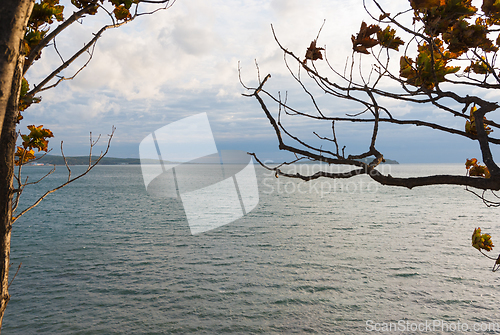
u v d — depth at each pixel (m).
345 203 71.44
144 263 26.25
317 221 47.00
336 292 21.03
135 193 88.75
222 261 26.92
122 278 22.95
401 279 23.31
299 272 24.55
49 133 2.43
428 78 1.77
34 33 2.29
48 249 30.23
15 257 27.61
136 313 18.03
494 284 22.39
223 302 19.44
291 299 19.97
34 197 77.94
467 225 44.16
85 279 22.69
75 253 28.98
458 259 28.06
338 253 29.67
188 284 22.00
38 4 2.39
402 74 1.82
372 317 17.91
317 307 19.02
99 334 15.94
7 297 1.81
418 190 108.19
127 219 47.44
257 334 16.20
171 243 32.84
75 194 85.81
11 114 1.74
